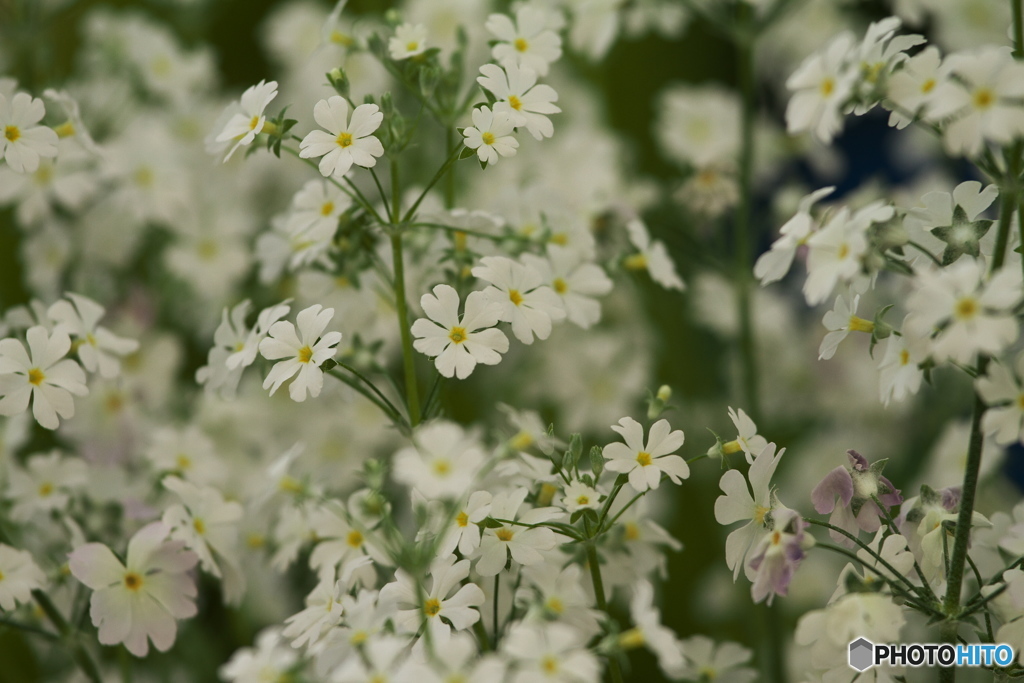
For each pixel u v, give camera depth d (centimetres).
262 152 80
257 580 77
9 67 80
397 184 67
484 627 66
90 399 75
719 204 80
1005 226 63
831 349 65
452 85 69
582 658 62
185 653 76
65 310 69
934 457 76
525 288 66
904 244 63
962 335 61
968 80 62
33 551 71
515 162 79
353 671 62
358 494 68
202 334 80
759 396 79
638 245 71
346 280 71
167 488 69
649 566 68
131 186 78
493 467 66
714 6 79
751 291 79
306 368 65
